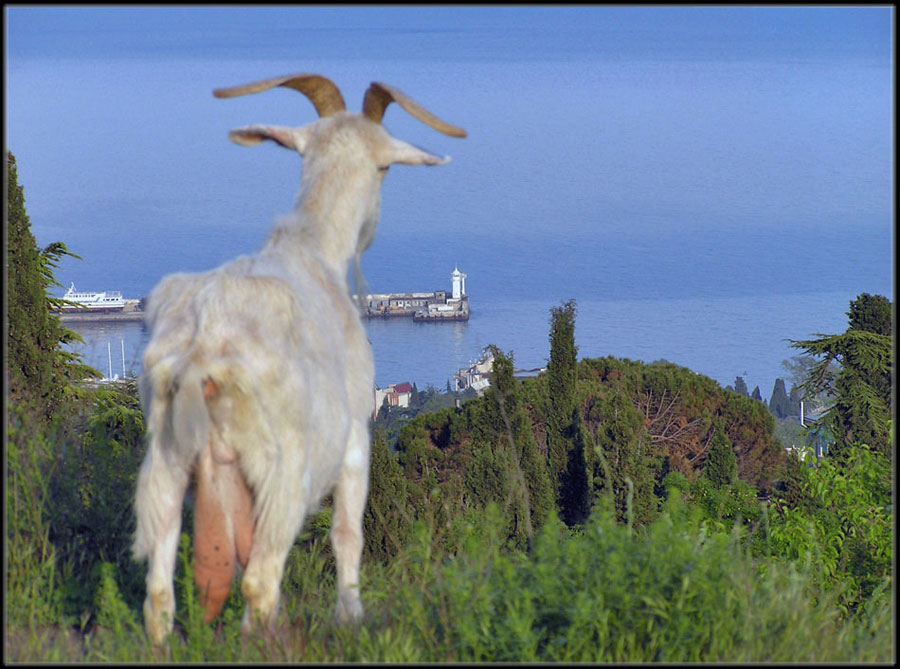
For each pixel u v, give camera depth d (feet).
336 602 61.77
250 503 50.03
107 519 65.92
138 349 69.00
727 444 258.37
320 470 53.83
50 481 68.03
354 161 66.08
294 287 53.52
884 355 311.68
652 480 209.87
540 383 367.66
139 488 49.44
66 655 50.96
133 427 104.63
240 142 67.92
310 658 49.73
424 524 59.93
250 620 50.93
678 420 402.11
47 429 80.64
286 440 49.65
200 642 48.26
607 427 215.31
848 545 109.81
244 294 50.78
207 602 50.70
